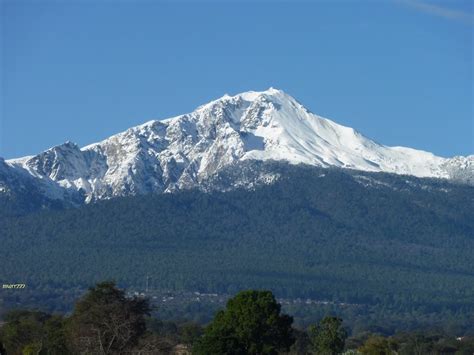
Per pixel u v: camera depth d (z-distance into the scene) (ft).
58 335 638.12
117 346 614.34
